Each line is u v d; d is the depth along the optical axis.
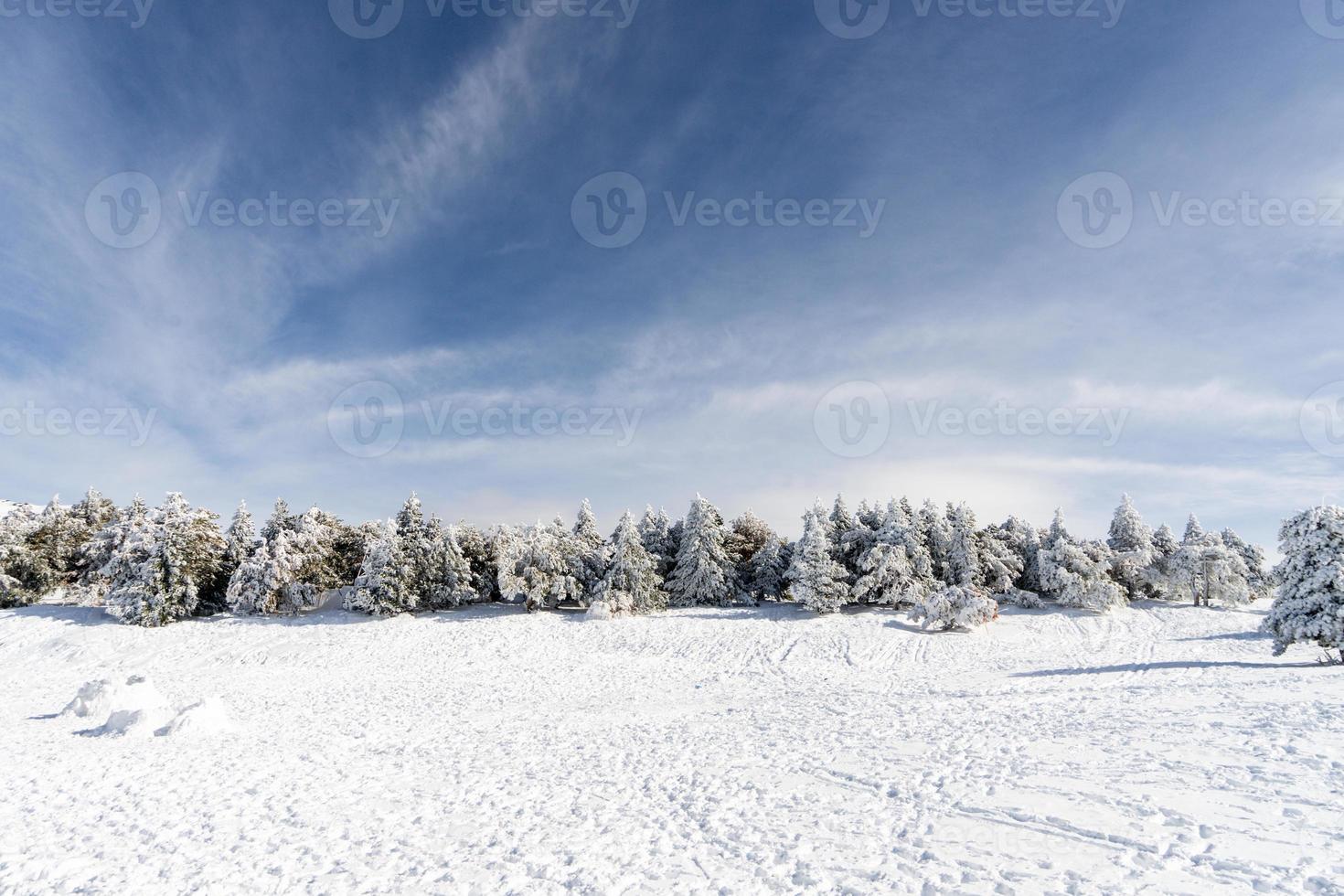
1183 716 13.85
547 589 46.19
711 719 20.05
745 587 55.59
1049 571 50.50
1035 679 25.22
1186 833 7.89
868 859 8.32
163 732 17.45
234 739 17.31
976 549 52.12
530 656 36.47
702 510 52.56
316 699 24.44
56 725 18.75
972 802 9.85
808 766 13.12
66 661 33.78
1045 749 12.38
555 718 20.91
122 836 10.24
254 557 43.91
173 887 8.41
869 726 16.83
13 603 44.53
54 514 50.12
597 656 36.69
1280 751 10.53
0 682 29.45
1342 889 6.37
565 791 12.45
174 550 41.28
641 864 8.73
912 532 50.47
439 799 12.11
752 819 10.23
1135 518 58.91
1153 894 6.63
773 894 7.64
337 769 14.37
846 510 57.16
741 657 36.09
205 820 10.95
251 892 8.23
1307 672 19.72
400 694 25.92
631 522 49.97
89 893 8.23
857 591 48.16
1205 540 59.12
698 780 12.73
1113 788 9.66
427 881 8.45
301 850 9.61
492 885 8.29
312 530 47.00
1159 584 54.94
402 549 46.38
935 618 41.66
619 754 15.40
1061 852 7.80
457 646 37.72
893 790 10.98
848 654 36.44
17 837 10.10
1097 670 27.28
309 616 44.22
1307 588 24.53
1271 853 7.21
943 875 7.61
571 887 8.14
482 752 16.00
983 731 14.71
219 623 41.59
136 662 33.81
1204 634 41.22
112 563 41.25
